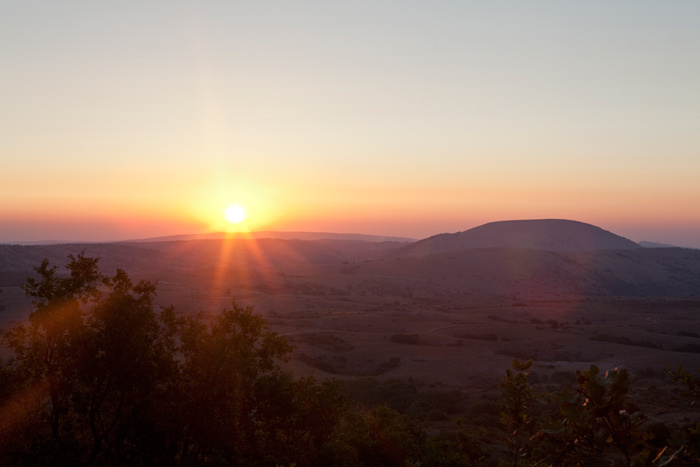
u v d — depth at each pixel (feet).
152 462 44.75
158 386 48.85
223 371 46.32
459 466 73.00
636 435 14.37
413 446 73.77
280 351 51.96
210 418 45.27
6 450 43.37
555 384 217.97
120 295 46.68
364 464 66.95
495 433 137.59
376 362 275.39
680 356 283.38
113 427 46.24
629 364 269.64
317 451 53.72
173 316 49.32
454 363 267.80
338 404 56.44
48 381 45.96
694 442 13.73
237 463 46.06
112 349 45.75
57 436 45.24
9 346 46.26
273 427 51.37
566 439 16.94
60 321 44.65
